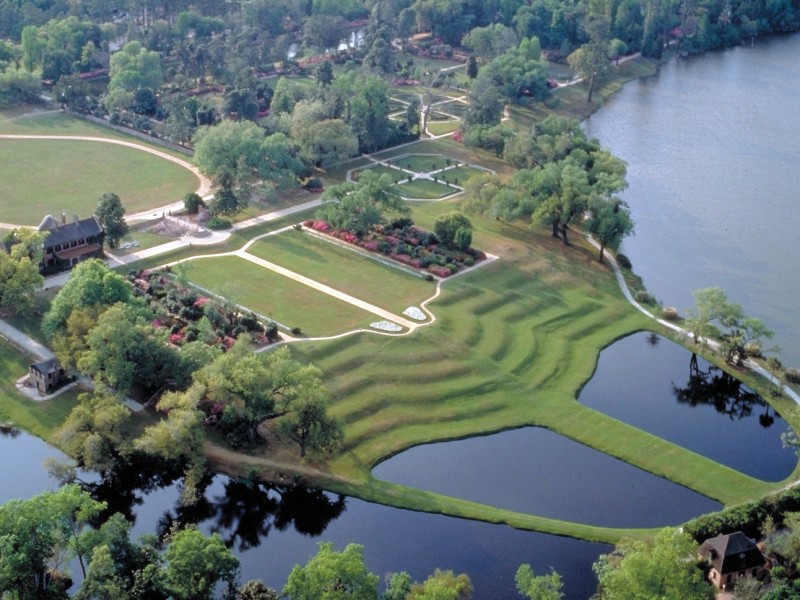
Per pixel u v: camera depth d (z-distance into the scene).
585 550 164.12
